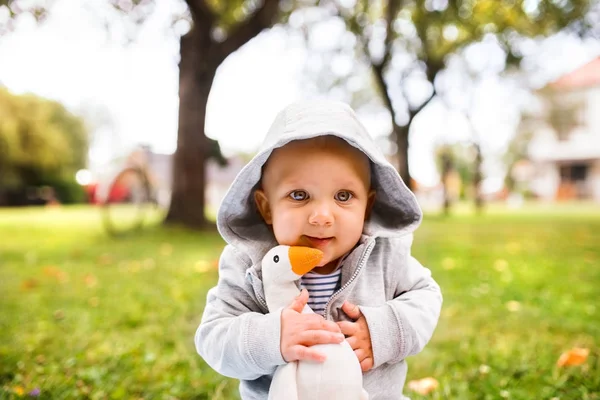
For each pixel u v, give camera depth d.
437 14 12.40
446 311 3.64
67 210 22.34
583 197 33.25
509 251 7.12
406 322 1.47
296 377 1.31
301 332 1.33
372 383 1.51
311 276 1.57
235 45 10.06
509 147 33.91
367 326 1.45
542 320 3.37
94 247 7.50
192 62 10.05
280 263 1.45
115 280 4.96
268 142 1.56
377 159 1.53
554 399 2.15
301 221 1.45
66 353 2.85
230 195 1.60
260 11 9.98
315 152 1.47
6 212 20.64
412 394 2.27
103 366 2.64
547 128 30.95
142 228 9.88
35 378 2.48
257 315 1.43
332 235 1.47
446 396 2.22
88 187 31.17
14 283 4.82
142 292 4.39
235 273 1.60
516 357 2.66
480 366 2.54
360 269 1.54
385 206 1.73
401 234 1.66
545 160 33.09
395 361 1.50
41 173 29.11
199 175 10.19
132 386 2.41
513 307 3.72
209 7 9.85
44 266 5.82
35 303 4.01
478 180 21.95
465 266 5.67
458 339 3.01
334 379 1.29
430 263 5.92
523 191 35.84
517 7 11.41
